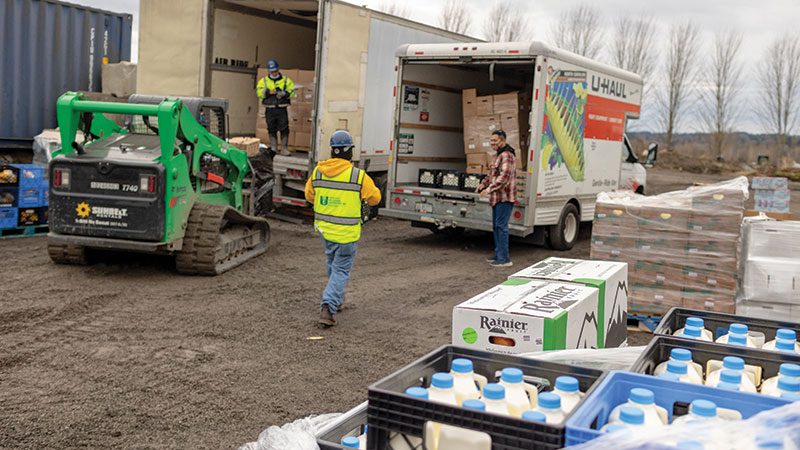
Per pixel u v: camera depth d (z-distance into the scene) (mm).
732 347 2838
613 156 13703
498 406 2225
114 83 15719
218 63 13492
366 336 7176
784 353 2736
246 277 9359
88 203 8695
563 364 2564
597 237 7844
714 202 7445
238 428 4922
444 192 11852
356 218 7375
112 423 4914
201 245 9062
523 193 11188
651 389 2334
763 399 2172
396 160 12320
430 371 2607
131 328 7047
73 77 15602
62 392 5418
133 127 9469
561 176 11805
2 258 9773
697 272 7523
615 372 2400
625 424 2055
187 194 9109
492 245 12766
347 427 2512
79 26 15602
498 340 4164
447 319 7934
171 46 13188
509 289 4758
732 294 7410
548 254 12078
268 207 13758
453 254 11758
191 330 7074
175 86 13227
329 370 6176
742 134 53531
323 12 12133
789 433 1886
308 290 8852
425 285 9484
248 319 7531
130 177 8586
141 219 8586
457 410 2053
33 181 11297
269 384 5777
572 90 11758
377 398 2180
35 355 6184
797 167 46188
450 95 13430
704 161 47844
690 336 3432
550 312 4145
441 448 2074
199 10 12945
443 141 13469
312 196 7562
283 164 13164
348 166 7371
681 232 7555
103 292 8281
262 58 14586
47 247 9945
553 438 1941
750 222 7246
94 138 9328
